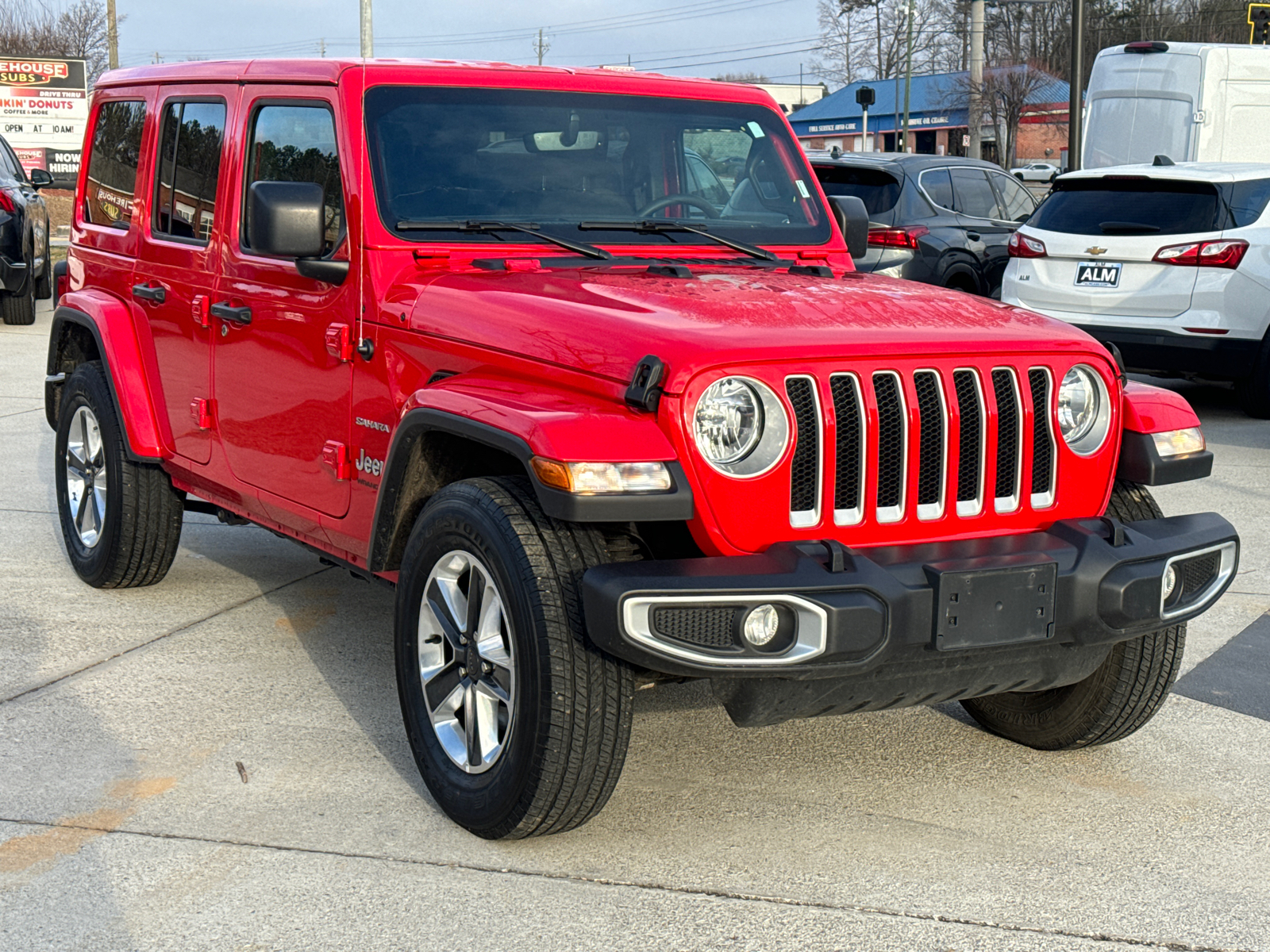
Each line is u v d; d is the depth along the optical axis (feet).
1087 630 11.02
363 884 10.72
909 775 13.20
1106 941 10.11
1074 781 13.12
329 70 13.88
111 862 11.01
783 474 10.53
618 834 11.72
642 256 13.88
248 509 15.74
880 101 233.76
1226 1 209.77
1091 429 11.92
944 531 11.21
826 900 10.65
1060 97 190.49
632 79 15.10
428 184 13.41
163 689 14.92
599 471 9.94
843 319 11.28
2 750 13.16
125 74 18.74
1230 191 31.19
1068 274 32.83
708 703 14.96
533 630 10.46
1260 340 31.53
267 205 12.22
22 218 48.14
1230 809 12.51
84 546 18.65
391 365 12.65
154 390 17.08
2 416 32.17
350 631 17.06
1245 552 21.34
